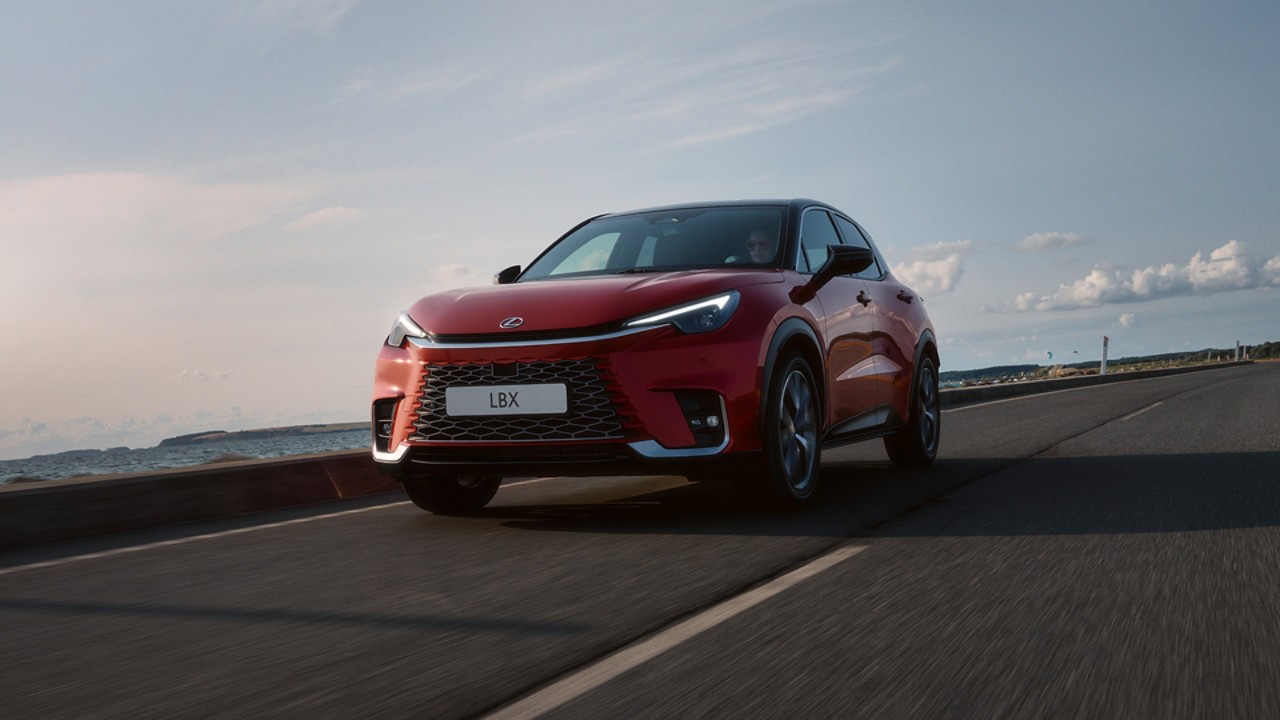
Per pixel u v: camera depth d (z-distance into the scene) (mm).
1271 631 2906
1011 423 11656
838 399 5824
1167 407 13461
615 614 3301
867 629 3033
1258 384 20922
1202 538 4266
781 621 3150
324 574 4160
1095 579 3588
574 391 4676
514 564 4188
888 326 6711
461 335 4855
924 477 6719
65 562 4684
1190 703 2350
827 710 2361
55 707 2570
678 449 4707
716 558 4148
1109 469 6703
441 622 3279
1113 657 2699
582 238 6266
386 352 5121
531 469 4762
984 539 4395
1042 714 2303
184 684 2723
